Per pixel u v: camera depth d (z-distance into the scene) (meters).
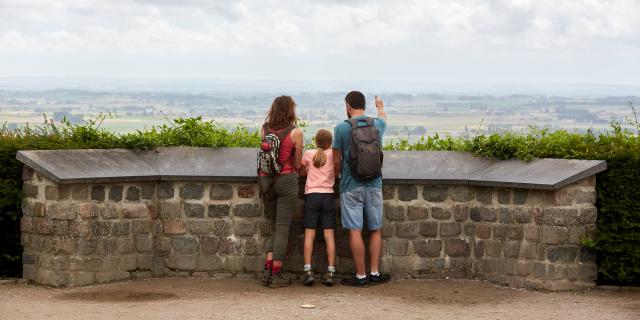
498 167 9.31
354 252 8.84
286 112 8.79
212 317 6.92
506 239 8.96
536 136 9.78
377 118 8.97
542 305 7.85
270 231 9.19
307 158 8.89
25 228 8.97
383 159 9.56
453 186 9.29
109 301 7.86
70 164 8.80
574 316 7.23
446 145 10.48
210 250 9.22
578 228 8.69
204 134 10.01
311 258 9.22
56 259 8.68
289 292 8.47
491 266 9.11
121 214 8.95
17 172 9.06
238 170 9.23
